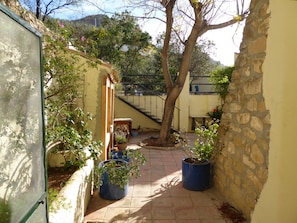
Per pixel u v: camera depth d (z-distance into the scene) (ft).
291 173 6.38
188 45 21.63
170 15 20.77
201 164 11.19
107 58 36.35
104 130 14.20
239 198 9.10
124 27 36.42
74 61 11.40
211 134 12.42
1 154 3.37
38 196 4.58
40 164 4.77
